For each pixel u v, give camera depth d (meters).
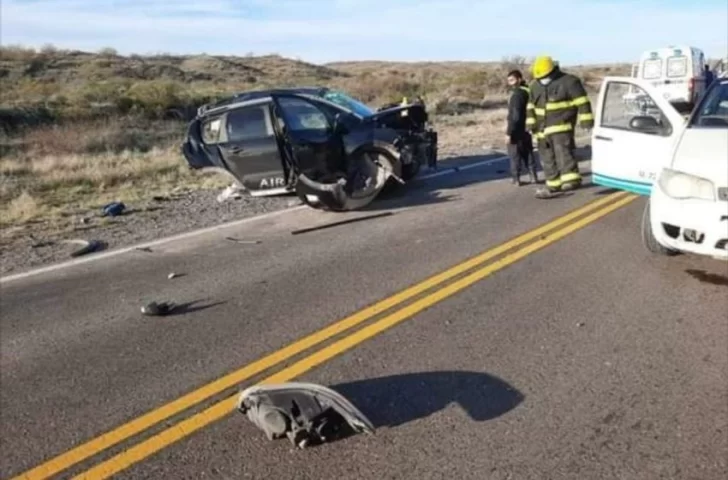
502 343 4.57
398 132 10.21
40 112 27.28
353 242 7.67
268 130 10.01
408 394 3.95
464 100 33.97
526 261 6.39
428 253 6.93
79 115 27.95
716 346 4.38
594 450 3.29
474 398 3.86
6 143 21.55
